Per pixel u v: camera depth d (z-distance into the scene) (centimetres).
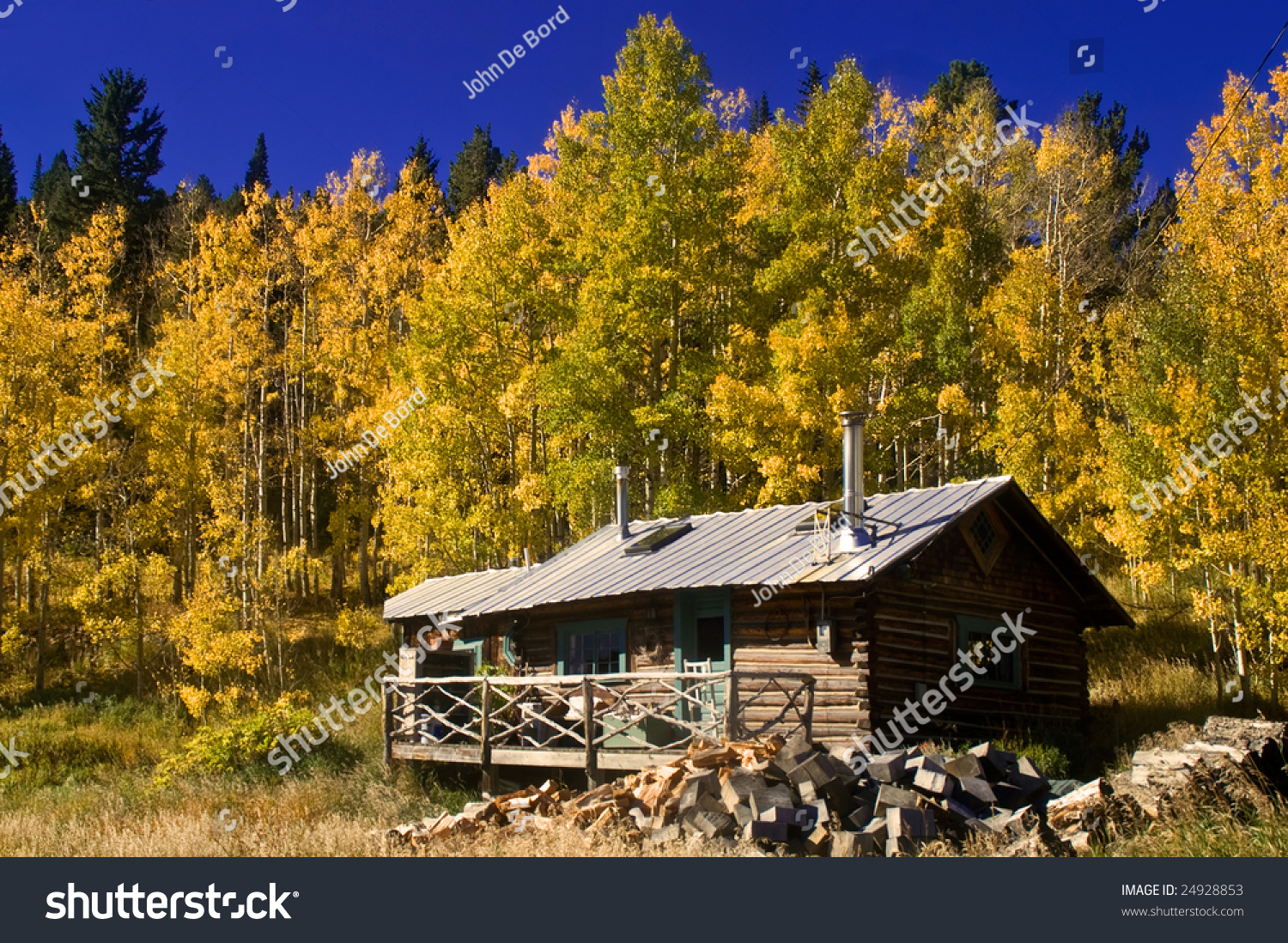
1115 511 2059
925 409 2378
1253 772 1077
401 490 2619
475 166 5772
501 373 2609
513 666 2008
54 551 3228
